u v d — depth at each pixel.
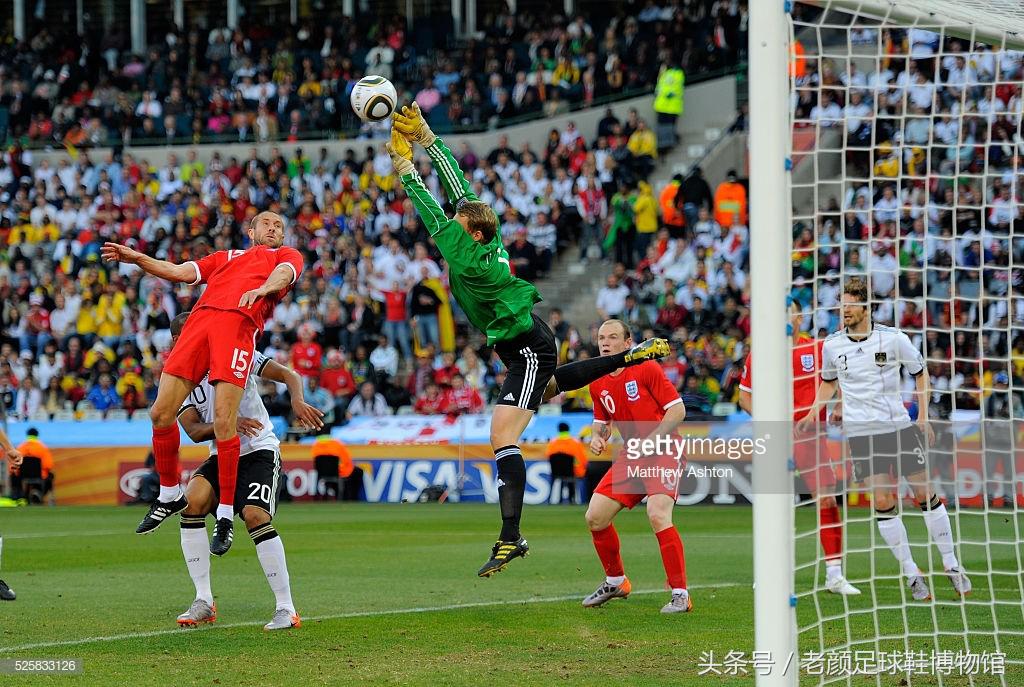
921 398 28.14
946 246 65.88
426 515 57.53
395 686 17.92
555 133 85.81
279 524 52.25
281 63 99.00
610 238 80.06
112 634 22.77
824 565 33.69
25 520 56.69
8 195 92.12
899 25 19.92
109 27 107.69
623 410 25.95
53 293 82.50
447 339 76.38
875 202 67.38
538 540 43.47
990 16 21.97
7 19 108.88
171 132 95.94
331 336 76.00
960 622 24.02
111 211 87.69
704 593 28.56
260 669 19.23
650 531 47.44
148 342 78.50
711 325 71.38
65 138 96.62
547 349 23.41
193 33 102.19
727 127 87.69
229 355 23.00
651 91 90.50
